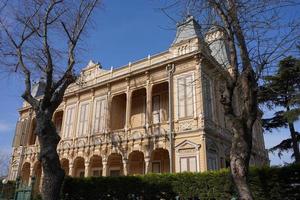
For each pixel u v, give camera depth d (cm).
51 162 1241
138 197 1549
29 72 1474
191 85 2317
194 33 2481
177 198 1454
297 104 2345
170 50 2580
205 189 1345
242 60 1051
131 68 2842
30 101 1398
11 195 2352
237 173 923
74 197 1770
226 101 1045
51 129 1313
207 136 2159
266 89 1224
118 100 2997
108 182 1672
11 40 1506
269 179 1236
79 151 2941
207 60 2369
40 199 1817
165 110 2681
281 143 2822
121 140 2597
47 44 1438
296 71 2416
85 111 3102
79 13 1579
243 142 957
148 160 2350
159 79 2553
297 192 1168
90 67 3256
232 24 1085
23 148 3653
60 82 1441
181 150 2200
